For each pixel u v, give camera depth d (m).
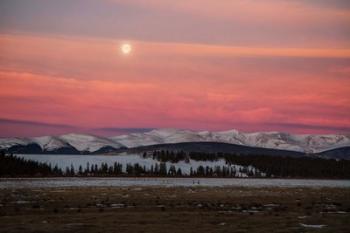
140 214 64.06
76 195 104.94
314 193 127.62
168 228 50.47
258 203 85.31
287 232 48.31
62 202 83.31
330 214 66.62
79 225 52.19
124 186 174.75
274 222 56.16
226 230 49.41
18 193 111.50
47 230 48.56
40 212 66.50
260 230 49.56
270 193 123.50
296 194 120.25
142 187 165.12
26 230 48.53
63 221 55.94
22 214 64.25
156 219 58.28
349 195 117.81
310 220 58.28
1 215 62.66
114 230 48.81
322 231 49.09
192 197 101.00
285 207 77.75
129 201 87.50
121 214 63.91
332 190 152.88
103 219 58.00
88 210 70.12
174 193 118.12
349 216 63.34
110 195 106.38
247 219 58.84
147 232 47.56
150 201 87.88
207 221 56.69
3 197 94.75
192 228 50.69
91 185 184.88
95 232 47.47
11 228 49.81
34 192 117.56
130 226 51.81
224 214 65.00
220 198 98.38
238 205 80.12
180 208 74.19
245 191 135.38
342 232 48.53
